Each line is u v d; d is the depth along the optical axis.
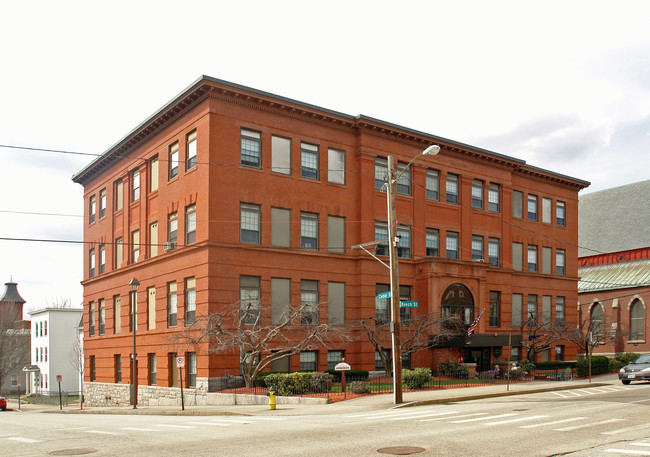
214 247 33.38
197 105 35.25
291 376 28.86
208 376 32.66
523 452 12.52
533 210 51.69
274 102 35.94
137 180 42.53
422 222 42.25
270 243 35.53
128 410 32.88
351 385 29.69
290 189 36.66
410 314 41.22
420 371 30.95
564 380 38.41
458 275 41.94
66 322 76.62
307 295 36.88
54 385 74.56
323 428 16.84
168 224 37.91
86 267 49.88
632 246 74.00
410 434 15.27
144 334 39.69
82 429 19.00
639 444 13.42
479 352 43.94
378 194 40.22
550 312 51.75
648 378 34.22
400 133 41.06
